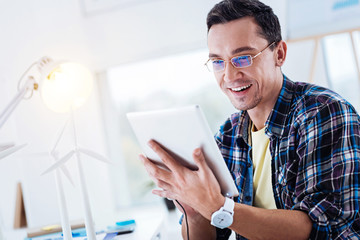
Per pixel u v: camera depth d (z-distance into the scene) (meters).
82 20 2.01
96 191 2.06
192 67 2.13
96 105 2.14
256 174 1.14
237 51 1.00
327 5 1.74
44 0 1.96
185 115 0.78
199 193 0.86
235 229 0.89
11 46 1.95
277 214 0.89
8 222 1.99
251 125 1.20
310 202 0.90
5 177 1.99
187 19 1.94
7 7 1.94
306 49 1.90
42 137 1.96
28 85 1.07
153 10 1.96
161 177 0.92
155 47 2.00
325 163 0.91
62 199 1.08
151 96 2.19
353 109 0.95
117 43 2.02
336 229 0.87
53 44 1.98
